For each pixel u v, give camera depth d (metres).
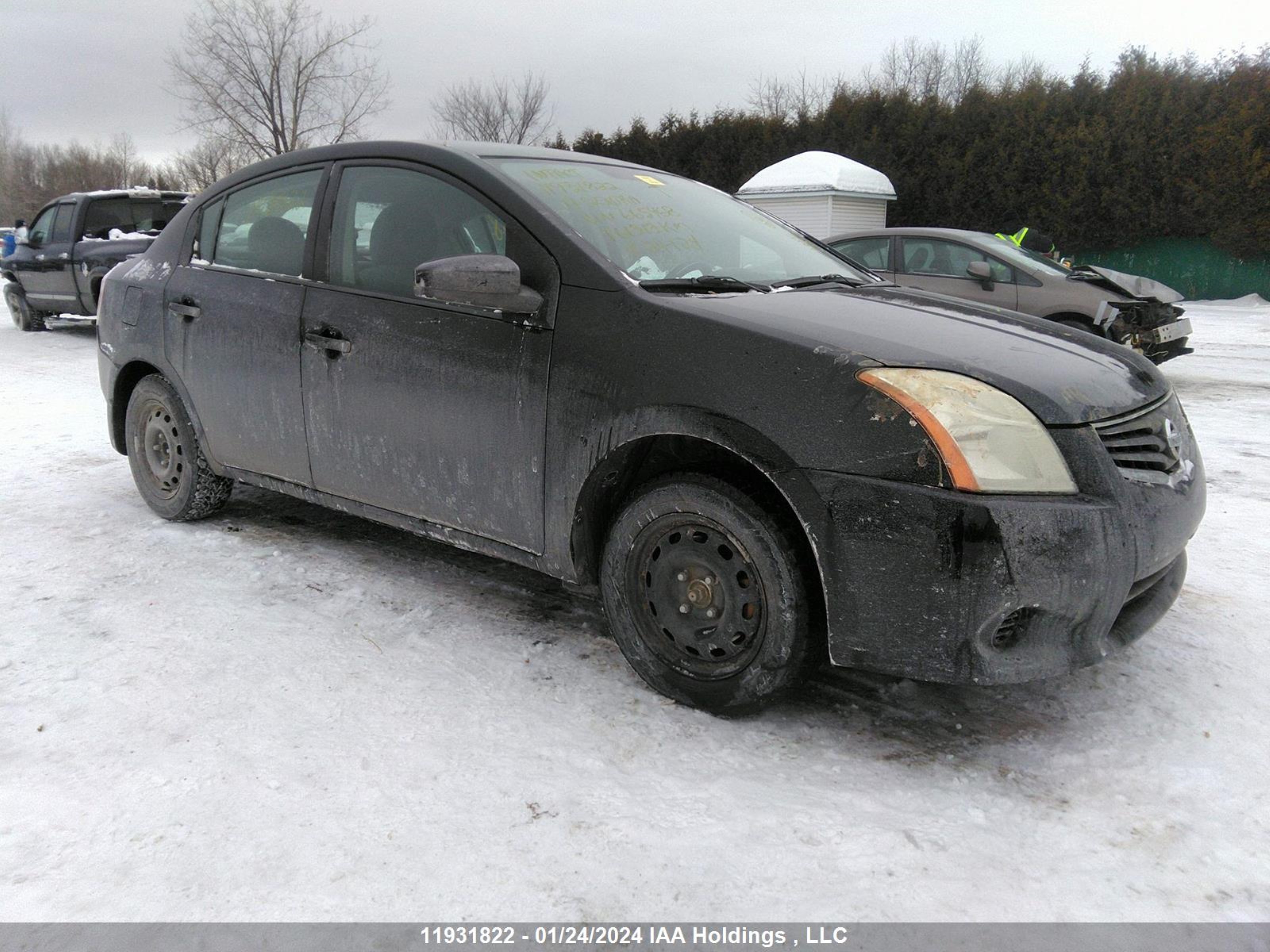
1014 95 23.98
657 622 2.67
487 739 2.47
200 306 3.78
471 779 2.29
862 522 2.23
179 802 2.18
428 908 1.86
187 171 32.94
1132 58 23.16
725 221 3.48
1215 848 2.05
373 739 2.46
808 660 2.44
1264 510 4.65
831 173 18.59
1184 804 2.21
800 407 2.32
